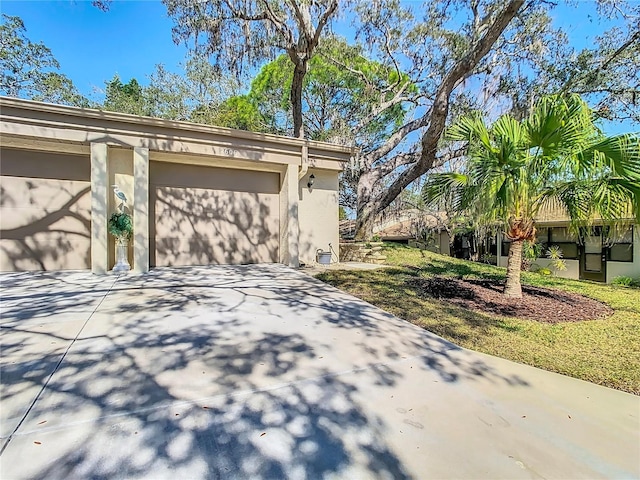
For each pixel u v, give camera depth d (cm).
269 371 304
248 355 336
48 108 668
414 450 207
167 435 210
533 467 196
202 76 2094
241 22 1062
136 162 747
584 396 282
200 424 223
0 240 744
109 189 779
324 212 1048
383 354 354
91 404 240
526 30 1169
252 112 1958
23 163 760
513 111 1231
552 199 669
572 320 508
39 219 770
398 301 576
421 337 412
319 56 1648
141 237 753
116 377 280
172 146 782
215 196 934
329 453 202
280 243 991
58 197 784
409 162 1533
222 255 939
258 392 268
